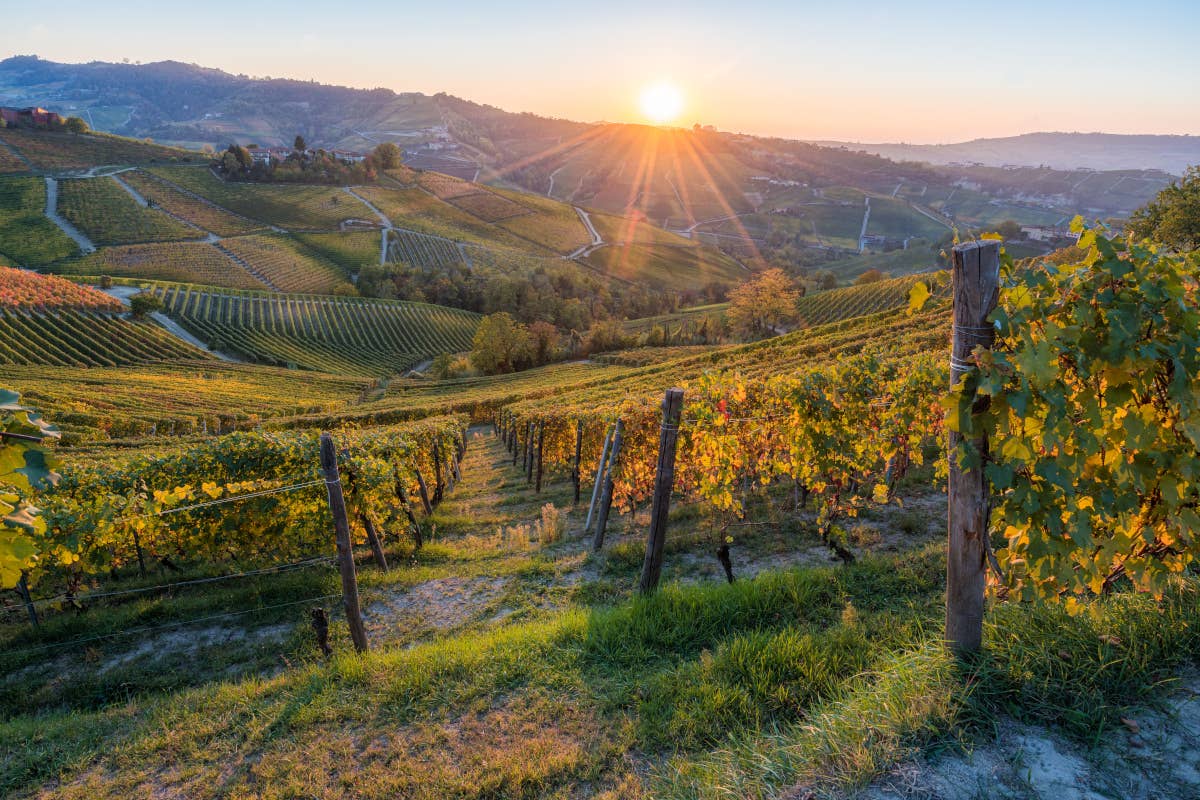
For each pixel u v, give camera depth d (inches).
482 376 2768.2
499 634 205.6
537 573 301.0
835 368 276.4
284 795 138.2
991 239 103.9
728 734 126.4
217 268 4660.4
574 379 2121.1
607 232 7667.3
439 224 6638.8
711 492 280.8
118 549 340.2
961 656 117.5
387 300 4252.0
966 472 112.8
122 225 5216.5
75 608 306.8
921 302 115.0
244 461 365.7
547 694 159.0
